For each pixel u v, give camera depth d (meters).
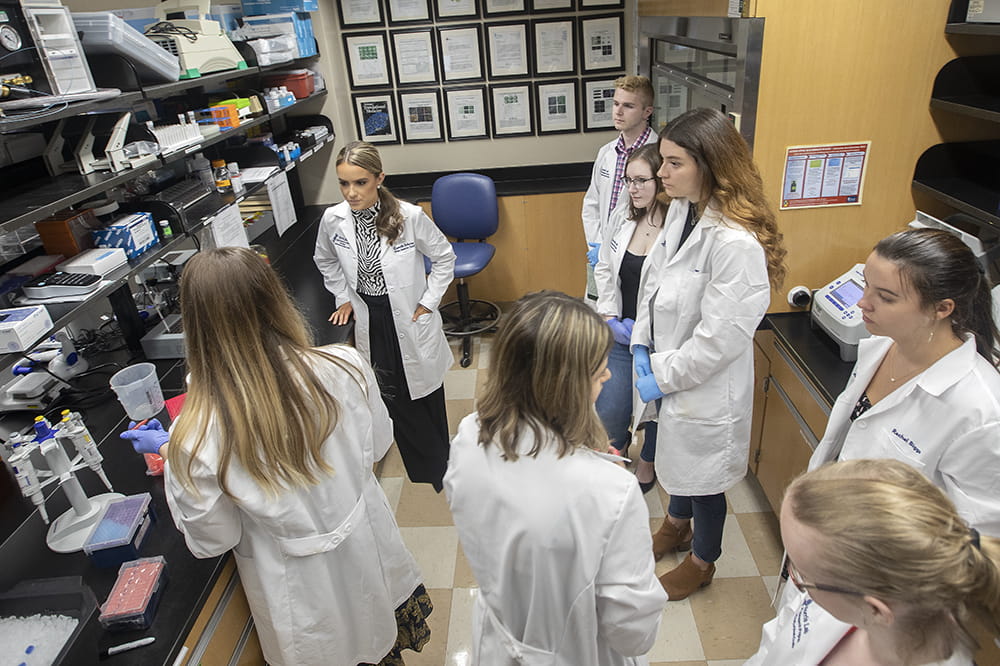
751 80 1.87
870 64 1.85
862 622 0.71
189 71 2.17
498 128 4.02
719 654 1.91
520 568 1.01
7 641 1.13
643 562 0.99
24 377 1.91
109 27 1.71
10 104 1.34
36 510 1.48
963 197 1.81
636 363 1.97
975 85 1.88
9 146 1.75
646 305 1.94
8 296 1.60
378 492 1.47
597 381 0.98
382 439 1.52
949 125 1.93
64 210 1.83
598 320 0.96
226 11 3.07
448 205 3.66
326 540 1.28
